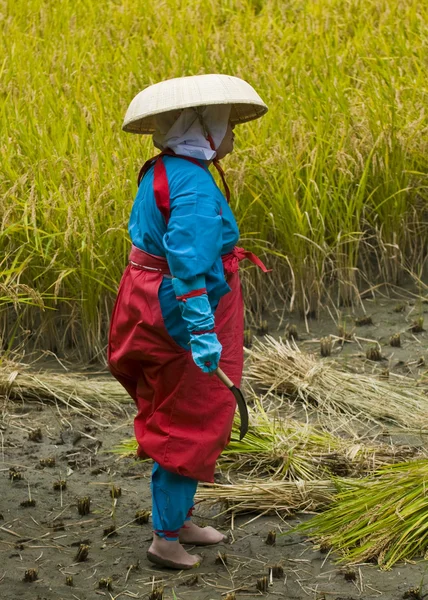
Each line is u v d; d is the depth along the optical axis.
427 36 14.08
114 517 6.89
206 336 5.51
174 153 5.74
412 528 6.14
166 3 16.91
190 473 5.94
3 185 10.27
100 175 10.27
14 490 7.29
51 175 10.35
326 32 14.90
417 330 10.00
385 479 6.80
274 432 7.72
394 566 6.06
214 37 14.55
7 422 8.48
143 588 5.99
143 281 5.81
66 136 11.03
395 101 11.83
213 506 7.00
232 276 6.02
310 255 10.46
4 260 9.38
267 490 6.93
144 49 14.78
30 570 6.07
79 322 10.11
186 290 5.48
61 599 5.84
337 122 11.46
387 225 10.87
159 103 5.60
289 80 13.06
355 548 6.27
